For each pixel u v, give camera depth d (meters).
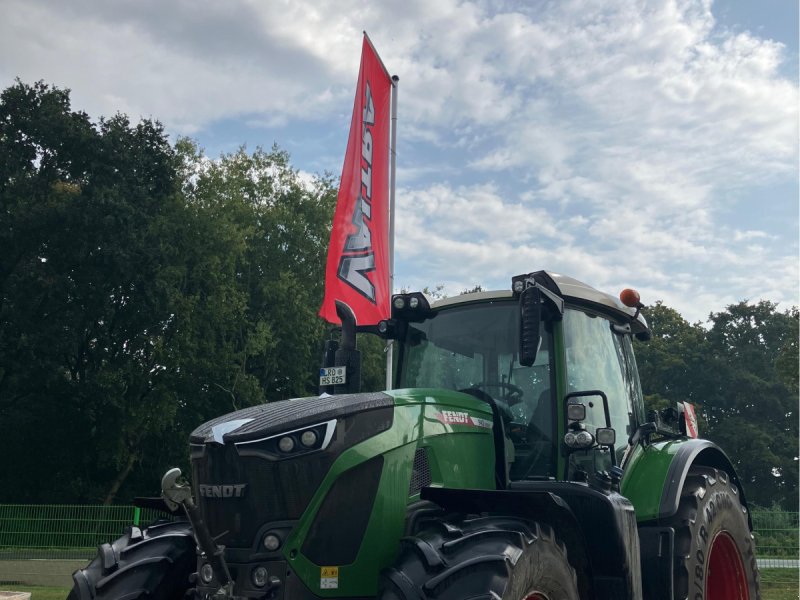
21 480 36.69
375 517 4.15
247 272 40.12
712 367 59.75
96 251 32.56
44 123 33.78
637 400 6.12
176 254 35.91
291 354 38.91
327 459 4.09
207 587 4.09
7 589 13.70
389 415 4.39
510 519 4.27
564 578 4.25
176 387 35.62
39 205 32.19
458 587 3.75
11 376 33.53
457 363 5.52
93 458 36.56
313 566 3.99
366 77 11.11
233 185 40.28
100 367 34.81
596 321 5.80
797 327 58.16
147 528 5.05
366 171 11.03
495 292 5.53
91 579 4.55
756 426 57.25
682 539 5.46
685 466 5.66
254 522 4.03
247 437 4.08
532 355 4.57
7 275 33.88
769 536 16.38
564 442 4.98
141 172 35.41
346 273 10.66
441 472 4.58
